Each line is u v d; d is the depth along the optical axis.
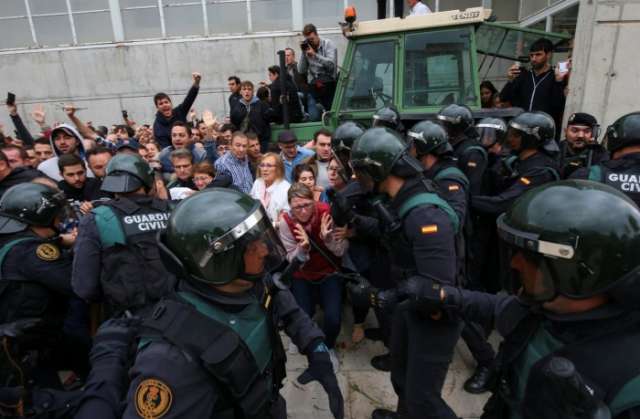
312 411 2.41
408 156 1.69
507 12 7.87
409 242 1.64
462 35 3.81
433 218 1.57
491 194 3.04
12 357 1.35
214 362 0.92
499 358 1.04
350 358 2.90
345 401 2.48
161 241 1.09
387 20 3.92
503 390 1.01
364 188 1.80
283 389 2.61
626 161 1.98
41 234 1.97
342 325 3.33
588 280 0.79
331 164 3.21
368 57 4.11
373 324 3.33
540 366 0.86
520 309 1.03
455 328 1.67
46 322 1.70
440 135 2.24
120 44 9.62
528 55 4.76
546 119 2.53
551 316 0.87
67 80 9.91
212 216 1.02
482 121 3.33
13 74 10.00
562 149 3.23
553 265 0.82
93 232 1.88
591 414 0.72
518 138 2.59
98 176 3.19
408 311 1.67
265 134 4.84
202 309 1.04
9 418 1.19
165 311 1.02
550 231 0.81
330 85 5.03
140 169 2.00
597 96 4.05
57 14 9.82
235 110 5.61
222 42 9.45
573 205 0.82
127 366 1.14
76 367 2.30
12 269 1.80
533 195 0.92
